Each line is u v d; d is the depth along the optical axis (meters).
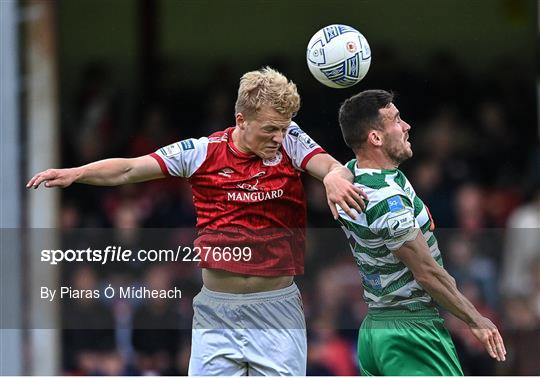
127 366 21.11
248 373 14.94
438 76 28.89
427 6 28.98
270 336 14.70
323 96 27.78
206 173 14.52
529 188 27.88
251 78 14.15
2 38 22.91
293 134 14.63
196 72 28.94
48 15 24.05
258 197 14.45
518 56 29.23
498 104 28.95
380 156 14.33
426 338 14.54
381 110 14.23
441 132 28.45
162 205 25.84
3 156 23.00
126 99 28.52
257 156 14.47
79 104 28.06
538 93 28.45
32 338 21.34
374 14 28.95
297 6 28.78
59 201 24.45
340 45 14.91
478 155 28.38
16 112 23.20
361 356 15.16
